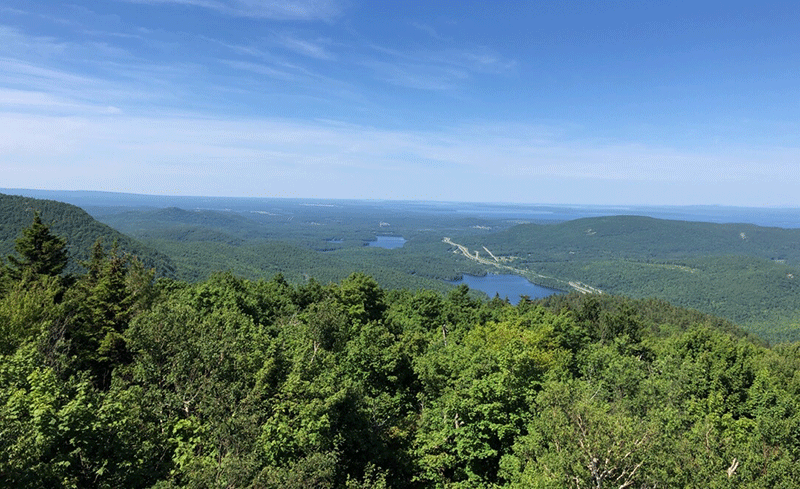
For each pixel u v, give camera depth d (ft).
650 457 78.79
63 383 68.74
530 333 195.42
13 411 54.24
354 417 90.58
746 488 75.87
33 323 99.04
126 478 59.82
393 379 126.93
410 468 103.30
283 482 58.80
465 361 126.11
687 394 156.66
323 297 230.07
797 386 190.39
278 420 73.56
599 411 88.28
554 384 100.63
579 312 326.65
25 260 157.07
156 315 99.04
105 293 129.39
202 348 87.25
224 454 66.28
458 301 288.30
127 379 105.60
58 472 53.78
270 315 189.16
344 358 126.21
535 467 84.64
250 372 86.69
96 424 58.95
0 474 47.29
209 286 177.88
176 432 74.69
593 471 74.79
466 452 102.68
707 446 87.40
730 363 191.52
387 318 213.87
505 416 102.47
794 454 94.58
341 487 79.00
